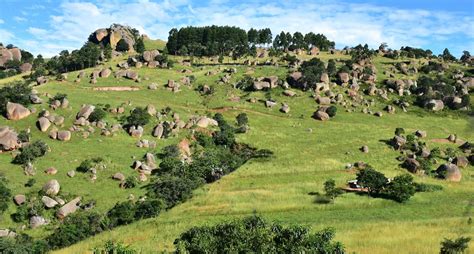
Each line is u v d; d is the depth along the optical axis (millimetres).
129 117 118438
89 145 104312
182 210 78312
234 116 139625
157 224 70312
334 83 174375
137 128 114062
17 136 100625
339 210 75125
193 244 41906
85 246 62844
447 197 84000
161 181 88375
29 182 85500
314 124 137500
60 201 80938
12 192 82062
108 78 163500
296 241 41000
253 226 44281
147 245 57906
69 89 146375
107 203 82125
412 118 153625
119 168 95625
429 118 154875
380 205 78188
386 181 85000
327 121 142125
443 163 107250
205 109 145500
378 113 152250
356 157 108938
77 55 190500
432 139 127812
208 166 98188
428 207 76875
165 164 96375
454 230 58688
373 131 131625
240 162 106125
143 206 78250
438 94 171250
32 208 77250
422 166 101625
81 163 94312
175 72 184625
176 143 112125
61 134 105125
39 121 108875
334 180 92188
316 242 40688
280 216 71250
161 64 191000
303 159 106750
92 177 90812
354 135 126688
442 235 55656
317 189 85875
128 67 182625
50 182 84062
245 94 160750
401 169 101688
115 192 86812
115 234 67688
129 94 148875
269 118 140250
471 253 46656
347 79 176750
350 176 95375
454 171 97625
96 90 149625
